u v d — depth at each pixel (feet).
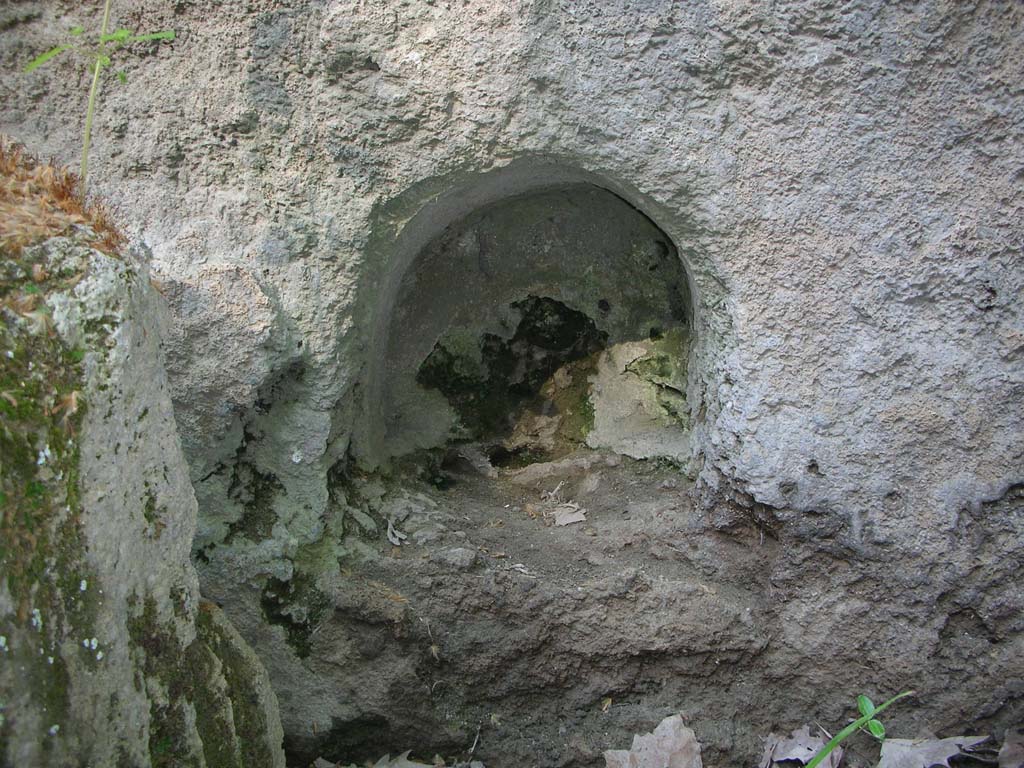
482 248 9.21
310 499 8.21
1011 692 7.72
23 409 4.68
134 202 7.57
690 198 7.39
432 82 7.16
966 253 7.17
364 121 7.34
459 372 9.63
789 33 6.88
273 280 7.66
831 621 7.93
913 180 7.12
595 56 7.09
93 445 5.02
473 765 8.20
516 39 7.04
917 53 6.82
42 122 7.50
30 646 4.59
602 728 8.30
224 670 6.10
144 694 5.26
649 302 9.40
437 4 7.06
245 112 7.38
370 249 7.79
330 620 8.16
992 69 6.83
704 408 8.61
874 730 7.05
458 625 8.19
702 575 8.33
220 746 5.79
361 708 8.12
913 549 7.66
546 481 9.59
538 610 8.16
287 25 7.18
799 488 7.68
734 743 8.08
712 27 6.95
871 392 7.49
